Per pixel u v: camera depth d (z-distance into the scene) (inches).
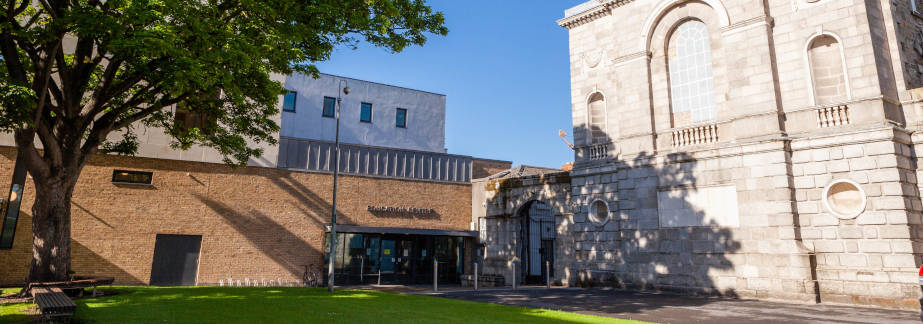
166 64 428.1
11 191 757.3
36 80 471.5
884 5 656.4
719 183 707.4
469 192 1139.3
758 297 646.5
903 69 641.6
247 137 918.4
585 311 508.1
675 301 610.5
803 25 674.2
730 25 729.0
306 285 924.6
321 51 564.7
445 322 378.0
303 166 973.2
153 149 852.6
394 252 1023.6
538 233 1135.6
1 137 760.3
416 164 1090.7
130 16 392.2
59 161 506.3
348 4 510.9
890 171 577.9
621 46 861.2
